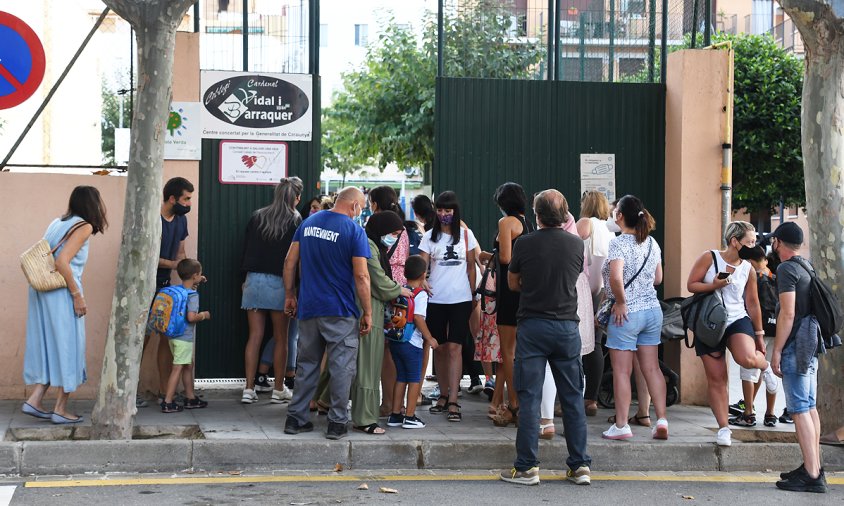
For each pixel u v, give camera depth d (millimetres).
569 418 7168
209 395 9781
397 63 22891
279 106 9852
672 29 10875
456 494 6727
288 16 9969
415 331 8195
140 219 7469
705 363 7945
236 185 9805
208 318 9516
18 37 8859
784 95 20953
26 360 7984
